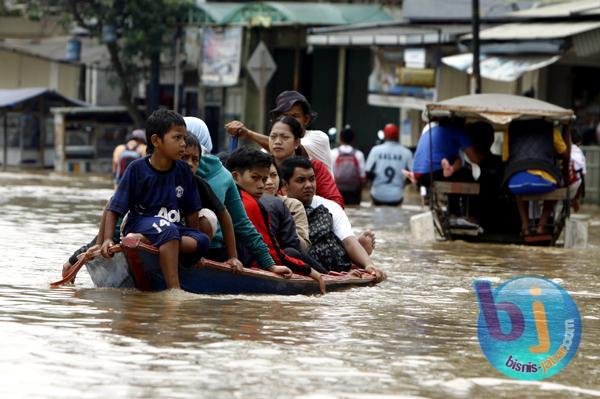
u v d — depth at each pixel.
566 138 33.81
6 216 37.72
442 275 24.58
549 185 33.16
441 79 62.03
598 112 61.78
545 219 34.09
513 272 25.69
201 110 89.19
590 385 13.43
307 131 24.45
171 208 19.30
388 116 76.94
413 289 21.78
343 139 53.62
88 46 95.44
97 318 16.33
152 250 18.78
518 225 36.00
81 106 93.50
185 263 19.17
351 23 80.06
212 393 12.12
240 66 83.06
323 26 79.56
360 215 46.69
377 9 81.56
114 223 19.19
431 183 34.47
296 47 82.31
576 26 51.06
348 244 22.97
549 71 60.59
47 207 43.53
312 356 14.27
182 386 12.37
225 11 83.75
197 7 84.44
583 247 33.75
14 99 90.12
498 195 35.41
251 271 19.67
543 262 28.55
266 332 15.84
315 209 22.84
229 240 19.84
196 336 15.25
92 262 19.48
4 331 15.00
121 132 90.50
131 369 13.07
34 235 30.67
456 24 65.19
